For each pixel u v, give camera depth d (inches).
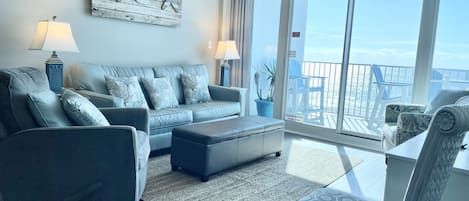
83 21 143.3
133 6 158.2
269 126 134.5
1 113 77.0
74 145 75.4
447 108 28.8
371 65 166.7
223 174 119.6
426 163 30.2
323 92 182.1
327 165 134.6
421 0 149.9
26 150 74.4
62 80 125.3
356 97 172.4
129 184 79.0
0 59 123.2
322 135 179.0
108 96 119.6
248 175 120.0
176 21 179.2
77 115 83.9
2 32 122.5
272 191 107.0
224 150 115.4
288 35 186.5
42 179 75.9
